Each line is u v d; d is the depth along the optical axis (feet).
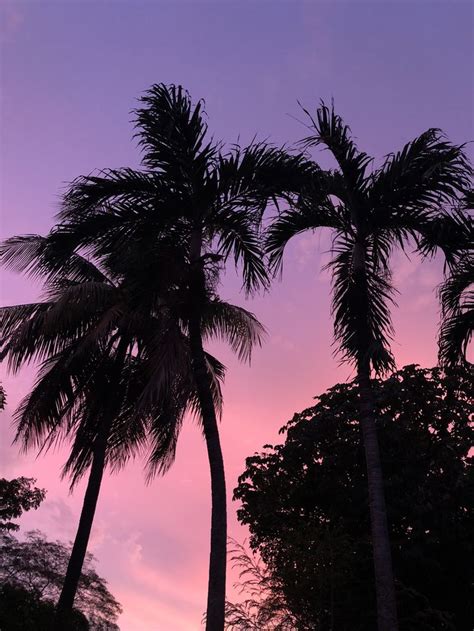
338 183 41.96
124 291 44.24
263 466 69.26
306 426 67.72
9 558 99.09
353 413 64.54
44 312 56.24
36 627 42.19
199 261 41.42
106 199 44.57
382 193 41.68
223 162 44.11
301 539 46.44
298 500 64.54
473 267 44.29
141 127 44.29
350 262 42.29
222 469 38.11
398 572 57.57
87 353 58.03
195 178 44.21
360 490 60.39
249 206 44.80
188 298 40.98
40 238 61.62
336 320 39.91
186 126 44.27
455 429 62.59
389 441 63.00
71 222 44.96
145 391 37.09
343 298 40.22
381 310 39.93
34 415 57.36
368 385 38.40
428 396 64.18
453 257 43.80
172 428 60.13
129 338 60.08
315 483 64.54
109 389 58.29
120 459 64.28
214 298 43.93
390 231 43.42
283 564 45.21
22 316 57.93
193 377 42.63
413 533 56.95
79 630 47.03
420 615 52.39
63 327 58.44
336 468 64.34
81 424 61.31
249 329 54.60
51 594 100.78
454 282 45.83
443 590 57.31
